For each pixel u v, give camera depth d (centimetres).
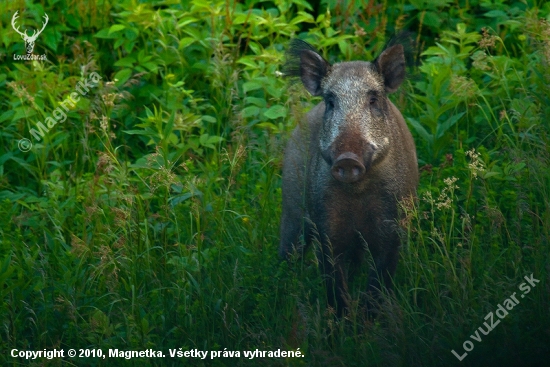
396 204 942
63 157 1278
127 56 1405
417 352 820
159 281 996
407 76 1004
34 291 984
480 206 1038
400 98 1199
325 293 961
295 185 1042
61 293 959
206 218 1079
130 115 1361
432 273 909
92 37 1443
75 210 1171
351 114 898
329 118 924
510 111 1225
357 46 1358
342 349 843
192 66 1388
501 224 995
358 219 953
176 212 1103
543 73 1191
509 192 1008
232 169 1116
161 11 1428
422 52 1307
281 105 1219
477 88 1215
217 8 1369
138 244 1041
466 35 1301
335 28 1505
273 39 1459
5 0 1389
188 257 997
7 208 1145
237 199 1146
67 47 1473
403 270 988
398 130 980
